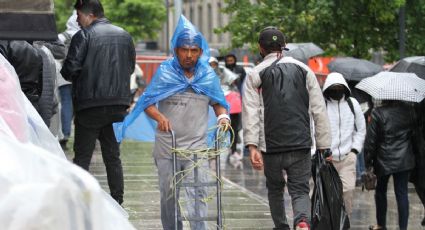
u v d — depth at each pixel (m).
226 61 36.50
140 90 46.97
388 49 35.56
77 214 6.31
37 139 9.78
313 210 16.22
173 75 14.71
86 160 17.27
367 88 19.05
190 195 14.66
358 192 25.84
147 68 53.53
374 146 18.95
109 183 17.55
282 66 15.91
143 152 33.31
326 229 16.20
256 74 15.93
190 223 14.60
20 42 15.74
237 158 33.47
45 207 6.27
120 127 17.12
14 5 13.32
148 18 81.31
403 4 32.34
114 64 17.03
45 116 18.22
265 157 16.06
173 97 14.80
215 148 14.43
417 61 22.97
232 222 19.11
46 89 18.22
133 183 24.28
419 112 19.02
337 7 34.88
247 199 22.58
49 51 18.84
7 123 9.44
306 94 15.97
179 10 35.69
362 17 35.09
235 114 33.19
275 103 15.80
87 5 17.05
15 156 6.63
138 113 14.97
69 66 16.86
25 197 6.30
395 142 18.84
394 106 18.91
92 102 16.92
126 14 80.25
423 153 19.08
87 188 6.38
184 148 14.84
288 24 35.75
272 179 16.17
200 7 108.44
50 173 6.52
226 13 37.34
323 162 16.25
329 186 16.23
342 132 18.66
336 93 18.72
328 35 35.69
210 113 16.55
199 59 14.91
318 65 37.94
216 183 14.36
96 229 6.34
